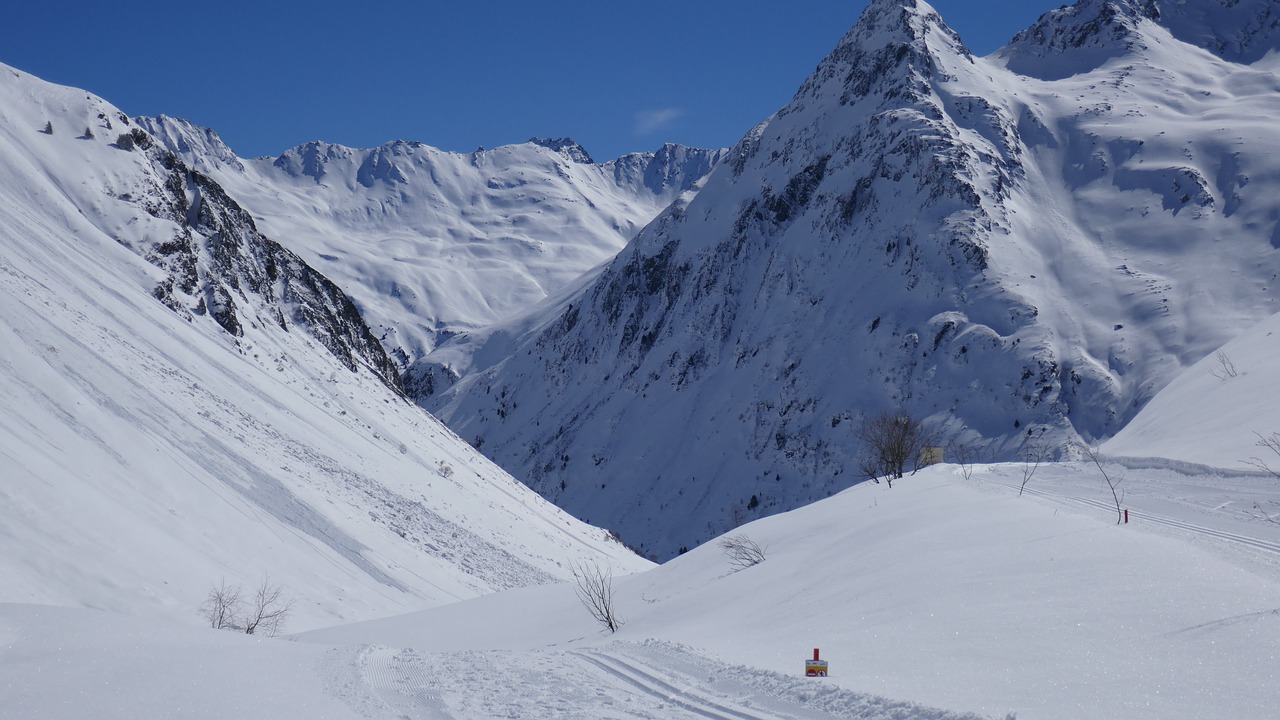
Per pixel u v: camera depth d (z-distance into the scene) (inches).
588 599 1086.4
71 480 1047.0
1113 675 341.7
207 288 2684.5
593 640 800.9
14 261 1704.0
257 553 1253.7
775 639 538.9
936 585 555.8
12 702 338.6
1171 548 530.6
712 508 6894.7
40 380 1254.3
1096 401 5999.0
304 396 2377.0
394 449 2460.6
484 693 403.9
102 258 2299.5
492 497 2632.9
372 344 4269.2
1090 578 496.7
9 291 1504.7
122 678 372.8
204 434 1546.5
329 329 3681.1
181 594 964.0
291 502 1519.4
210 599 988.6
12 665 386.0
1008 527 691.4
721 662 464.4
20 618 470.0
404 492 2041.1
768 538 1068.5
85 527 965.8
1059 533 632.4
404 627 1027.9
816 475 6501.0
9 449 1002.7
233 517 1307.8
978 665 380.2
